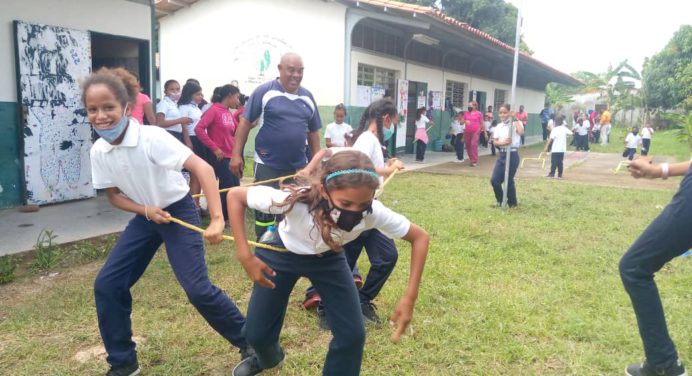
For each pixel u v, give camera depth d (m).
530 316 4.24
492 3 26.75
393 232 2.54
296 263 2.62
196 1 13.87
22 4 7.15
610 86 44.91
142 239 3.13
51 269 5.22
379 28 14.49
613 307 4.43
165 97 7.43
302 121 4.80
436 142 18.81
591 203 9.41
